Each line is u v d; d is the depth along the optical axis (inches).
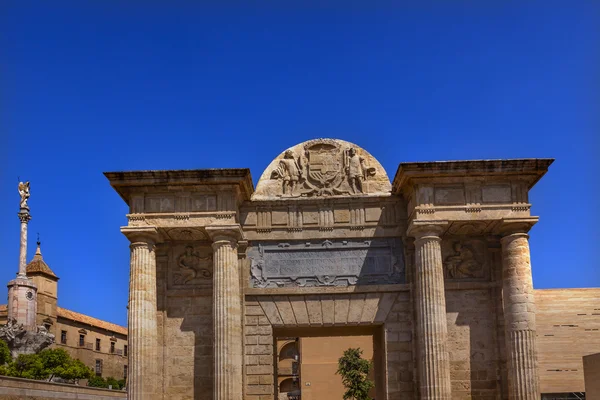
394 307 1685.5
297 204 1743.4
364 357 4483.3
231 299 1592.0
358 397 4124.0
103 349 5093.5
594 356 1357.0
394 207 1738.4
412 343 1660.9
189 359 1660.9
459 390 1632.6
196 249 1728.6
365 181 1758.1
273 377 1684.3
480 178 1614.2
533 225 1615.4
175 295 1694.1
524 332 1568.7
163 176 1625.2
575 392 1616.6
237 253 1653.5
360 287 1690.5
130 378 1558.8
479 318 1673.2
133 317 1584.6
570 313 1660.9
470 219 1595.7
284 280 1708.9
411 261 1700.3
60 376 3585.1
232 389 1549.0
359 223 1728.6
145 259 1621.6
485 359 1649.9
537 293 1676.9
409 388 1642.5
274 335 1755.7
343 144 1781.5
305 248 1723.7
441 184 1619.1
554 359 1636.3
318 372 4453.7
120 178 1630.2
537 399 1542.8
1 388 1979.6
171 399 1638.8
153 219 1627.7
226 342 1563.7
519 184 1624.0
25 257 4001.0
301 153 1781.5
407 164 1585.9
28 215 4047.7
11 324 3688.5
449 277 1700.3
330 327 1723.7
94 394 2792.8
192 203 1638.8
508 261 1621.6
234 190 1637.6
